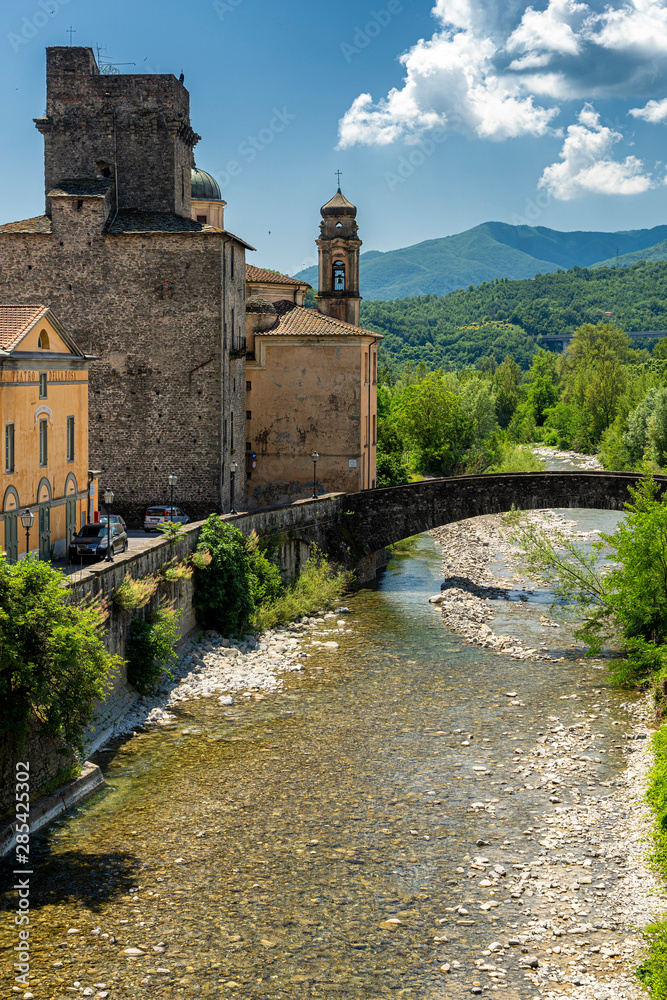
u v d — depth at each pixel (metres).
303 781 29.52
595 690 39.41
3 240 60.41
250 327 69.69
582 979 19.44
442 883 23.36
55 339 44.09
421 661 43.69
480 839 25.66
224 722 34.91
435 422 113.19
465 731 34.25
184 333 60.03
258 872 23.78
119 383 60.72
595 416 150.62
